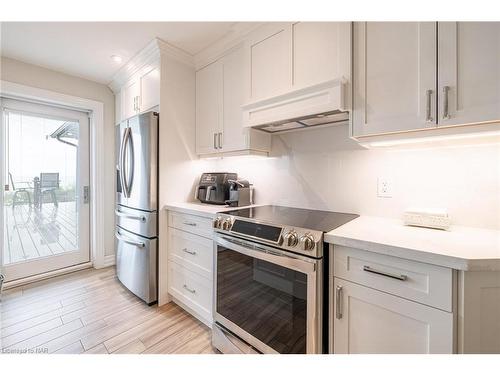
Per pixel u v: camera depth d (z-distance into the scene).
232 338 1.40
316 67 1.33
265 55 1.58
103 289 2.33
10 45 2.03
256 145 1.81
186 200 2.24
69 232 2.76
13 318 1.83
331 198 1.67
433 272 0.81
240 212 1.61
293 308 1.13
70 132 2.75
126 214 2.26
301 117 1.39
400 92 1.04
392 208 1.42
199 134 2.24
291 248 1.11
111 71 2.53
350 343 1.00
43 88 2.42
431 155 1.29
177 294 1.99
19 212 2.45
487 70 0.86
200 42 1.97
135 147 2.18
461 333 0.77
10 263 2.37
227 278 1.46
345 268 1.01
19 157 2.44
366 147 1.45
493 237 0.99
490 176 1.13
